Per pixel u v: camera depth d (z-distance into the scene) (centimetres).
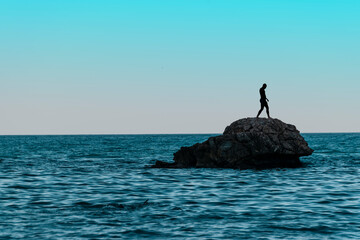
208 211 1841
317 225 1574
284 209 1886
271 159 3984
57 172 3672
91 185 2772
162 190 2523
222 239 1390
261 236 1426
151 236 1428
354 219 1670
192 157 4200
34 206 1967
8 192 2434
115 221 1641
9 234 1442
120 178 3197
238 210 1866
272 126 4062
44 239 1388
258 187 2638
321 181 2942
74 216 1730
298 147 4009
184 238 1402
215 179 3098
